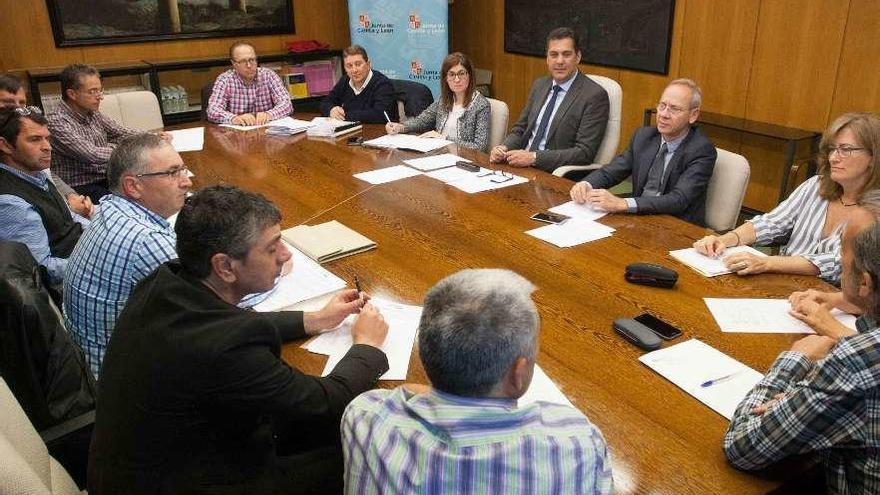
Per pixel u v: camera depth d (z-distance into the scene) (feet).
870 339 3.26
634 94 16.26
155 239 5.42
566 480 2.65
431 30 18.29
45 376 5.24
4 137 7.28
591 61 17.08
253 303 5.49
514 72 19.63
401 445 2.79
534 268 6.15
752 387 4.22
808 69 12.67
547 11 17.80
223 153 10.71
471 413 2.73
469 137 11.85
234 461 3.78
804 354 4.03
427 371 2.83
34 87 15.49
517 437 2.70
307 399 3.77
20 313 5.02
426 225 7.29
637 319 5.10
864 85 11.86
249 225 3.79
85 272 5.52
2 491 3.14
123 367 3.60
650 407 4.09
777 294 5.54
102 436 3.72
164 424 3.53
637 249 6.56
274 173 9.46
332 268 6.22
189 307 3.65
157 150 5.66
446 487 2.63
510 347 2.72
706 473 3.55
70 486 4.54
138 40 17.19
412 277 5.98
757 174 14.15
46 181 7.89
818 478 3.76
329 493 4.15
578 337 4.91
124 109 12.96
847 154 6.23
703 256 6.31
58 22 16.15
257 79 13.93
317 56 18.81
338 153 10.56
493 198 8.17
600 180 9.16
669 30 14.92
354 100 14.16
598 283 5.81
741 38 13.66
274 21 18.93
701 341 4.81
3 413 4.07
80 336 5.77
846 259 4.00
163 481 3.63
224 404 3.56
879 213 3.93
